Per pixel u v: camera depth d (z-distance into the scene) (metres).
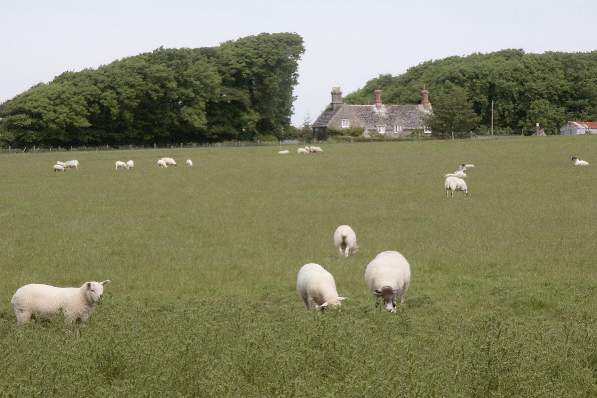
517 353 11.23
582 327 13.44
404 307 16.06
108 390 9.82
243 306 16.44
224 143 116.50
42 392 9.77
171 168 64.12
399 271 16.38
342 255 23.66
